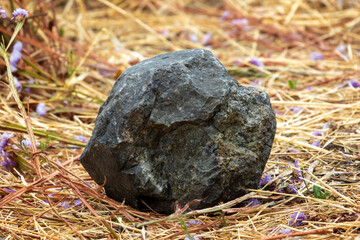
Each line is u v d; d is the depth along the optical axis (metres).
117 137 0.67
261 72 1.05
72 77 0.96
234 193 0.70
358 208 0.69
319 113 0.90
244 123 0.69
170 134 0.68
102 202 0.72
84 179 0.76
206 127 0.68
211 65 0.69
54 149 0.84
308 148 0.82
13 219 0.70
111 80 1.04
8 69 0.75
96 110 0.95
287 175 0.75
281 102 0.90
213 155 0.68
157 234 0.67
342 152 0.80
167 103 0.68
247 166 0.69
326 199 0.71
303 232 0.65
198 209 0.69
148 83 0.67
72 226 0.69
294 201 0.72
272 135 0.71
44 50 1.01
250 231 0.67
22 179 0.73
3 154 0.76
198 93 0.68
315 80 1.03
